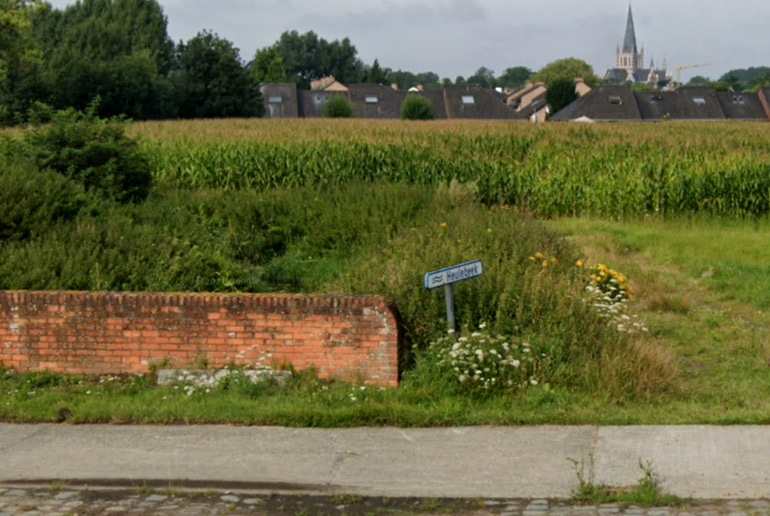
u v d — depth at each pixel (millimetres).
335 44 154500
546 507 5953
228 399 8266
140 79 70500
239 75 79812
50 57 75500
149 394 8469
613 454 6836
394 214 17938
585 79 140625
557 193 25953
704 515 5719
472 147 33688
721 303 13281
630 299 12445
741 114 94062
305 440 7387
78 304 9070
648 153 29812
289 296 8828
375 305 8672
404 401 8164
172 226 16281
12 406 8141
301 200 19875
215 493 6379
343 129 40469
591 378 8430
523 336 9031
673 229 22062
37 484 6566
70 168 18250
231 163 27953
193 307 8922
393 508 6039
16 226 12797
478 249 12156
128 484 6539
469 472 6586
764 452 6777
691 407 8031
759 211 24578
